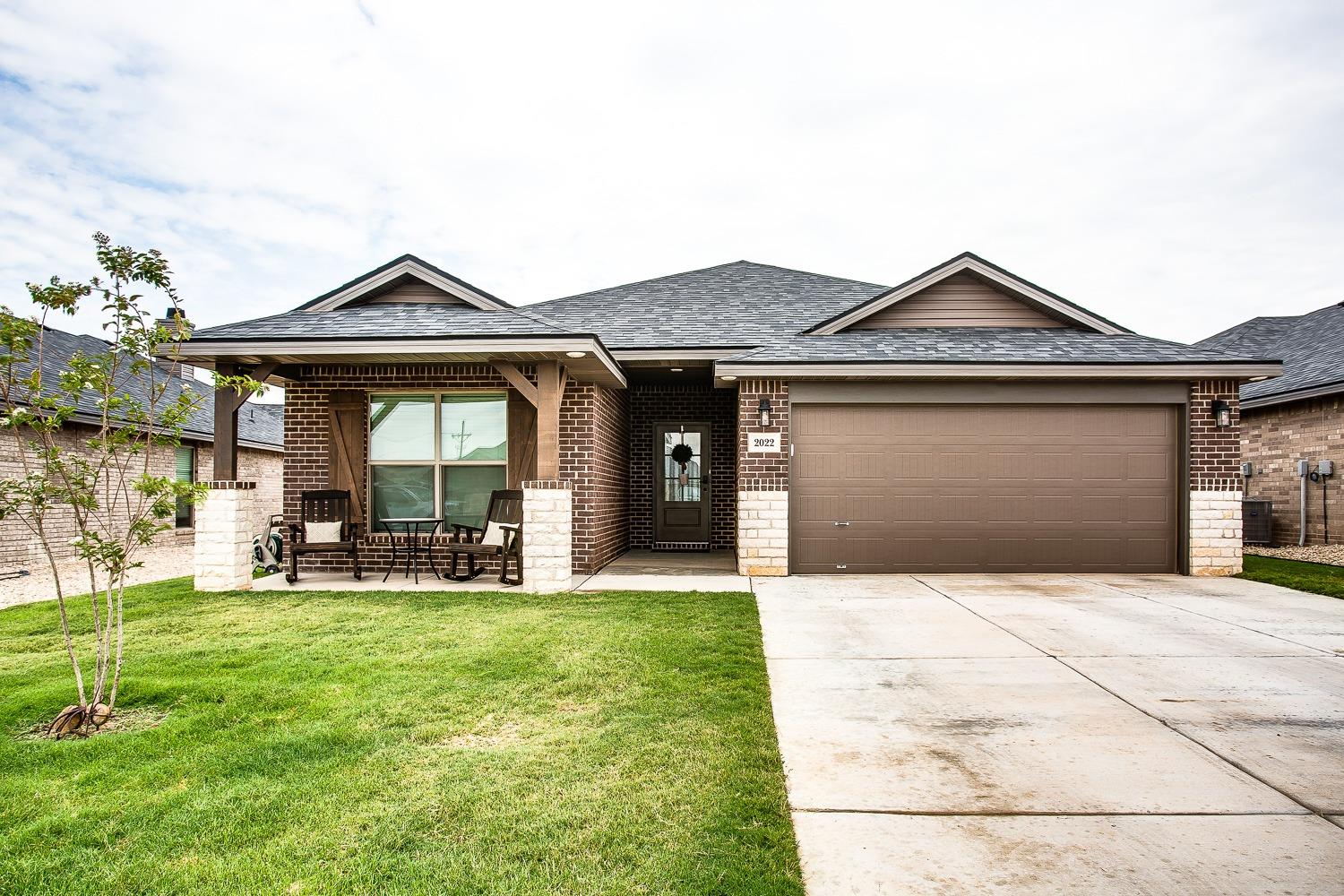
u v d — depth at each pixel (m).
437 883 2.44
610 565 10.85
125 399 4.29
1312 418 12.80
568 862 2.56
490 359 8.74
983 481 9.84
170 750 3.58
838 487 9.86
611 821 2.86
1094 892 2.40
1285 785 3.22
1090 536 9.82
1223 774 3.34
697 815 2.90
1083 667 5.16
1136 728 3.95
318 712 4.09
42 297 3.98
